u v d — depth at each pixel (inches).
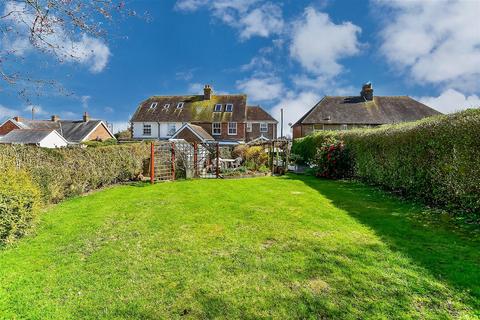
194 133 1109.1
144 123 1353.3
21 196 225.5
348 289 140.3
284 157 773.9
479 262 163.8
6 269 173.2
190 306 131.8
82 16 226.2
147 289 146.7
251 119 1425.9
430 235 211.2
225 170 669.3
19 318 127.0
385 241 200.1
